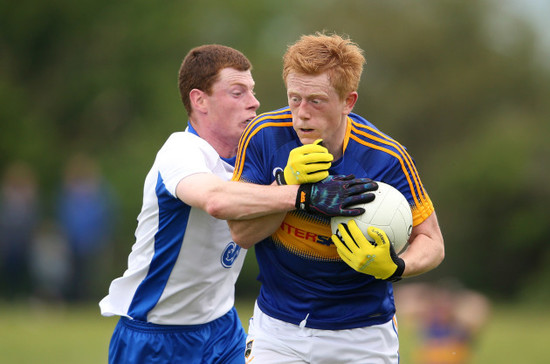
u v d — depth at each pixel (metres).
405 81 112.06
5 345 33.69
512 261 98.25
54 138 95.75
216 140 16.92
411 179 15.70
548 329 45.75
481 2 114.06
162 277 16.59
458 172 98.75
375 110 111.44
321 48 14.24
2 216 53.06
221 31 107.81
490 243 98.44
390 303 16.69
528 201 97.50
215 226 16.34
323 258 15.76
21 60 101.50
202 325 17.09
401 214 15.00
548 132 100.00
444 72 110.50
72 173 52.22
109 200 54.25
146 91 99.75
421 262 15.42
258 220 15.02
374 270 14.68
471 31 113.38
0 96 90.75
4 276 57.56
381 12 114.94
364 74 113.38
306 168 14.37
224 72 16.52
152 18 99.56
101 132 100.94
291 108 14.67
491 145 98.50
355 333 16.20
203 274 16.67
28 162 89.69
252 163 15.57
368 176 15.47
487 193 97.00
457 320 28.73
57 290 53.12
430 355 28.89
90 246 52.22
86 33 100.50
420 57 112.62
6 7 97.81
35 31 99.56
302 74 14.26
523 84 109.38
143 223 16.66
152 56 100.19
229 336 17.52
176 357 16.91
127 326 16.98
